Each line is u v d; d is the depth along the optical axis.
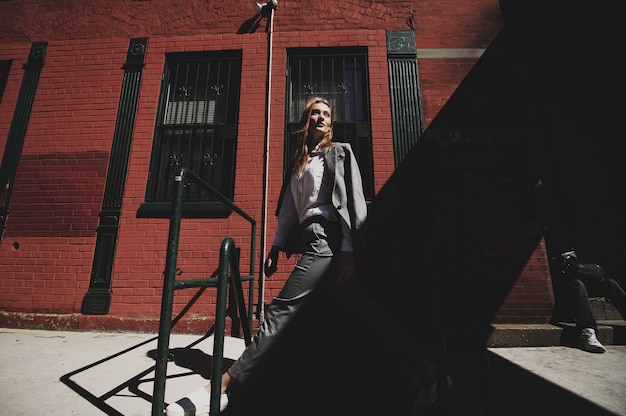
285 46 4.06
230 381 1.51
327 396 1.71
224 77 4.17
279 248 1.83
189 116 4.05
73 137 3.88
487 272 3.26
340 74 4.09
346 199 1.54
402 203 3.50
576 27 4.16
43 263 3.50
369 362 2.07
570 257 3.13
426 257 1.76
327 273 1.51
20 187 3.74
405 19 4.13
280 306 1.54
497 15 4.16
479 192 3.49
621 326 2.89
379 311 1.57
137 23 4.25
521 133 3.68
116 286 3.41
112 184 3.70
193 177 1.73
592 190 3.86
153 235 3.54
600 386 1.97
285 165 3.75
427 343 2.98
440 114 3.80
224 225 3.55
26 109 4.00
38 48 4.21
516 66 4.01
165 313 1.38
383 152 3.68
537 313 3.15
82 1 4.32
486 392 1.30
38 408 1.70
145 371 2.22
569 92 4.11
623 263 3.66
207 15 4.23
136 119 3.91
